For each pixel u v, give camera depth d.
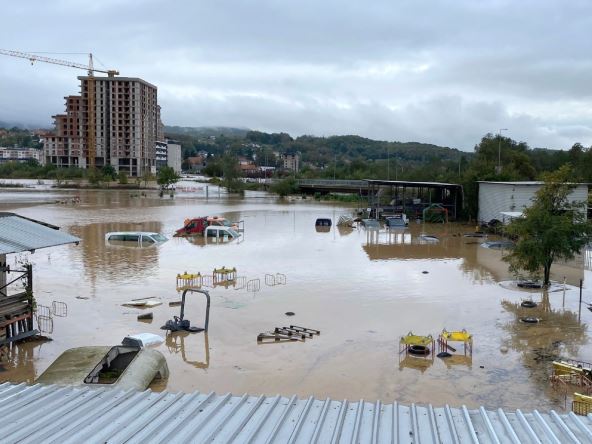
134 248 52.09
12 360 22.62
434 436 7.53
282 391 19.75
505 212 62.56
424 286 36.78
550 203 35.88
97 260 45.22
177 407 8.52
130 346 20.88
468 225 75.44
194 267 42.78
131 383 18.22
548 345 25.00
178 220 76.88
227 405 8.72
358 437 7.55
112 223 72.12
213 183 187.75
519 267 36.72
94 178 163.62
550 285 36.88
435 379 20.98
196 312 29.89
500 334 26.61
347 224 73.00
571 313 30.30
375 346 24.67
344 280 38.38
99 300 32.16
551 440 7.39
